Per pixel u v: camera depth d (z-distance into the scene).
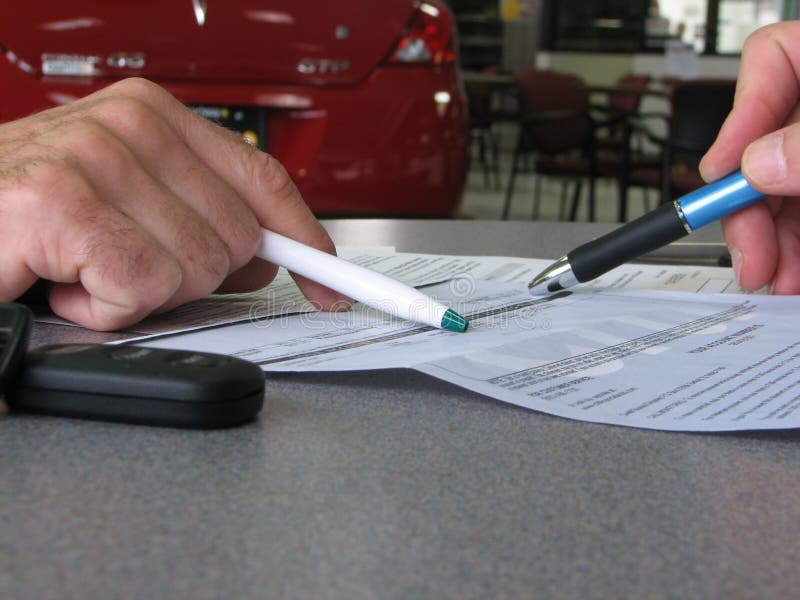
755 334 0.53
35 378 0.39
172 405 0.38
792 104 0.65
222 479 0.33
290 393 0.44
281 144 1.91
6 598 0.24
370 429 0.39
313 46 1.88
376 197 1.92
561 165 5.15
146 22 1.86
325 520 0.30
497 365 0.46
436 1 2.03
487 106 7.32
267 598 0.24
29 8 1.84
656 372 0.46
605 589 0.25
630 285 0.70
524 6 10.73
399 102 1.92
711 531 0.29
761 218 0.64
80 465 0.34
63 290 0.53
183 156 0.55
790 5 9.29
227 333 0.53
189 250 0.52
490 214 6.32
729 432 0.39
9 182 0.49
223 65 1.87
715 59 9.58
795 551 0.28
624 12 9.91
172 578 0.25
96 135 0.51
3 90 1.85
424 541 0.28
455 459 0.35
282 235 0.58
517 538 0.29
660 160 4.48
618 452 0.36
